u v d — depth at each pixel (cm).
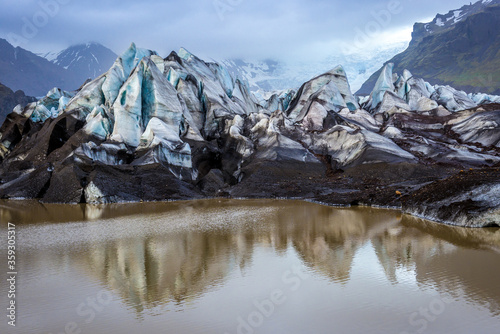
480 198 3250
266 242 2819
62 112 7206
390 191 4459
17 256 2589
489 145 6109
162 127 6147
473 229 3041
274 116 7075
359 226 3266
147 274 2197
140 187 5300
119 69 7356
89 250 2708
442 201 3503
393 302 1752
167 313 1712
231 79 9356
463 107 8569
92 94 7094
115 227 3469
